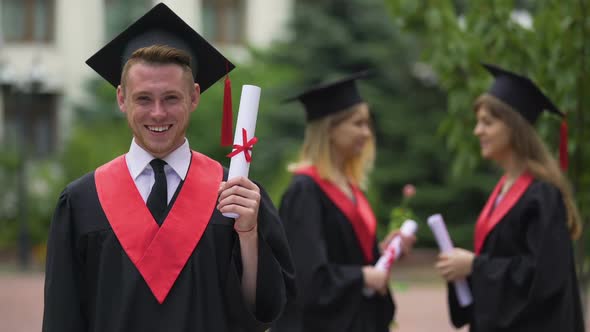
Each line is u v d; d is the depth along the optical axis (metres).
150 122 3.41
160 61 3.41
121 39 3.69
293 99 6.07
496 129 5.45
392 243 5.86
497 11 6.27
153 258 3.40
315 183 5.83
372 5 22.89
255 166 21.08
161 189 3.52
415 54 22.73
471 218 21.88
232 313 3.52
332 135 5.93
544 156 5.43
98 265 3.47
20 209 23.06
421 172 22.20
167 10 3.63
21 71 29.02
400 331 12.73
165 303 3.38
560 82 5.88
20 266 22.41
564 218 5.23
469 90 6.43
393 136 22.52
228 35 29.86
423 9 6.90
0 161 23.95
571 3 5.88
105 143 22.91
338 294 5.50
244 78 20.58
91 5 29.33
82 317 3.50
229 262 3.54
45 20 29.39
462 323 5.64
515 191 5.36
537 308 5.10
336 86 5.89
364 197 6.10
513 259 5.22
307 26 22.91
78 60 29.33
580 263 6.48
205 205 3.53
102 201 3.50
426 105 22.84
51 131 29.31
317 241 5.62
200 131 19.14
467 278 5.51
